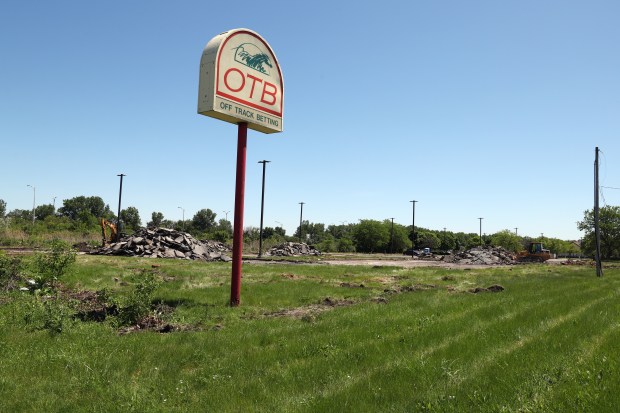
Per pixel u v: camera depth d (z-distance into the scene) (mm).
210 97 12727
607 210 79188
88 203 125688
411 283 20953
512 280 23578
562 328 9867
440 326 9953
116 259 28234
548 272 33500
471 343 8469
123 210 110438
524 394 5762
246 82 13672
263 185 53125
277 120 14766
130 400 5777
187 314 11594
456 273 29156
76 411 5543
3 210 96312
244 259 43656
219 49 12828
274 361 7605
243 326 10234
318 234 123438
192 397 6039
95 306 12352
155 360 7562
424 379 6465
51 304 10305
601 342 8578
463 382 6297
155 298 13367
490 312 11953
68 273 16844
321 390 6254
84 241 50969
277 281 19516
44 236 49062
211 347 8336
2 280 14062
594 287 19969
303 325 10281
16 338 8523
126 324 10516
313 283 19188
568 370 6719
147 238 37906
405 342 8586
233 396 6023
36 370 6902
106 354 7801
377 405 5625
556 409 5273
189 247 38094
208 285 16891
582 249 84375
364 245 101812
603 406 5316
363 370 7082
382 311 12047
